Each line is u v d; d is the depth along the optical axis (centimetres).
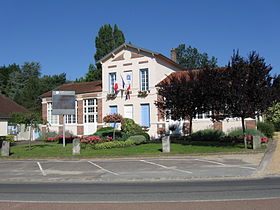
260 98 1559
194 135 2136
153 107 2614
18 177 1173
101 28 4769
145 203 680
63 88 3341
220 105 1670
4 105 3425
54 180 1088
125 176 1102
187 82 1930
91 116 2978
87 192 834
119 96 2803
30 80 5581
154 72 2636
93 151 1819
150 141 2225
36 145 2373
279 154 1456
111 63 2880
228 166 1227
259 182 910
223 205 642
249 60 1611
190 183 931
